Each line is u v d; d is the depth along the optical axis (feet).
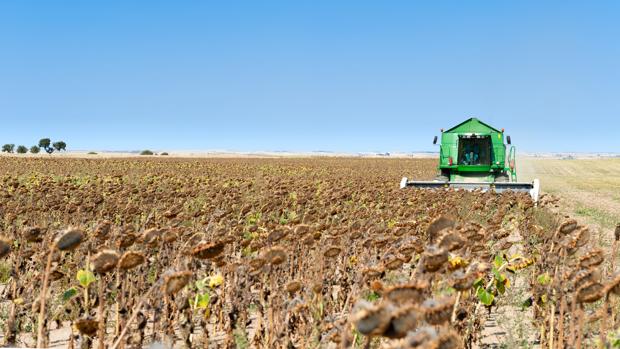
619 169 299.79
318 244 28.48
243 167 206.69
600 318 20.26
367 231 30.17
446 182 88.12
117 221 39.81
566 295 20.66
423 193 62.85
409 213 42.91
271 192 73.97
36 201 53.93
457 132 96.37
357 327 10.66
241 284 23.00
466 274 17.65
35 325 24.13
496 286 25.27
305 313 21.56
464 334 23.26
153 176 124.36
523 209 55.16
